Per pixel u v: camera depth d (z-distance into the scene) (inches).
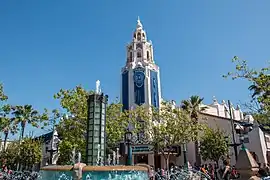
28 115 1728.6
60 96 1010.7
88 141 518.3
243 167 290.0
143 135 1385.3
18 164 1667.1
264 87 594.2
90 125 526.0
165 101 1352.1
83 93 1017.5
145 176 398.9
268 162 1369.3
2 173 931.3
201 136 1337.4
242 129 1428.4
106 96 557.3
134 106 1635.1
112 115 1111.6
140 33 1950.1
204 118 1492.4
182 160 1497.3
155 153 1369.3
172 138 1259.8
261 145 1363.2
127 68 1775.3
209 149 1224.2
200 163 1364.4
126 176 374.9
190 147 1510.8
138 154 1406.3
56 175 382.9
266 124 774.5
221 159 1320.1
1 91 823.7
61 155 978.7
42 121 1024.9
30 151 1667.1
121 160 1277.1
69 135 987.3
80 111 987.3
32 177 909.2
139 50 1846.7
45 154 1723.7
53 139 1031.6
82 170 367.9
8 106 836.6
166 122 1301.7
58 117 1032.8
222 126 1469.0
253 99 720.3
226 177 485.7
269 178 420.8
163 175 832.9
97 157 508.4
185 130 1234.0
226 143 1229.7
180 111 1302.9
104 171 366.6
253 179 277.1
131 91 1686.8
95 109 532.1
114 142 1117.1
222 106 1905.8
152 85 1702.8
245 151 297.9
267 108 616.7
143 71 1720.0
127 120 1222.3
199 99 1469.0
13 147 1761.8
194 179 757.3
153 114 1336.1
